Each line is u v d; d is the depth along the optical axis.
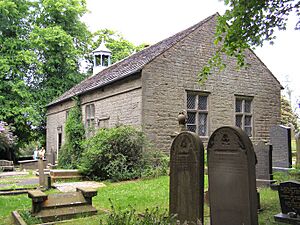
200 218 5.08
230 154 5.09
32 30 27.62
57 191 10.30
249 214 4.80
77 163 16.56
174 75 14.84
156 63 14.39
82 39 30.86
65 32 27.73
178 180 5.45
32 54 25.58
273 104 17.95
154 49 17.17
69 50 28.05
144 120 13.86
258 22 7.10
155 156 13.52
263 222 5.64
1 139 21.62
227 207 5.09
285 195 5.87
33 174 16.84
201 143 5.24
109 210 6.97
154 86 14.26
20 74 25.66
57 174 12.87
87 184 11.70
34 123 24.89
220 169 5.20
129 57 21.02
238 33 7.21
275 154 12.86
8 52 25.95
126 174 12.50
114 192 9.46
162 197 8.21
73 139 18.33
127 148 13.02
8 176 15.84
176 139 5.55
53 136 24.52
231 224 5.03
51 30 26.92
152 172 12.42
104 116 16.75
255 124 17.16
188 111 15.13
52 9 28.27
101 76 20.30
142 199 8.11
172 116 14.60
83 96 19.22
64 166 17.52
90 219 6.10
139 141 13.20
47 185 10.84
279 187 5.96
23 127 26.89
